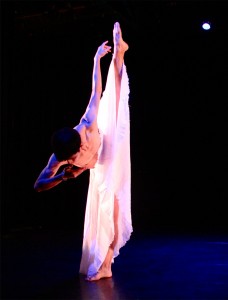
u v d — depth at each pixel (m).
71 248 4.46
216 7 5.70
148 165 6.98
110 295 2.52
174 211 6.98
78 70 6.75
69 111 6.93
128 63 6.52
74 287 2.74
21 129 6.91
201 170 6.79
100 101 3.04
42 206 7.16
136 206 7.09
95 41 6.48
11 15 5.92
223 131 6.55
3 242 5.12
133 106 6.74
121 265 3.44
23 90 6.83
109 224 2.86
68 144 2.42
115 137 2.89
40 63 6.80
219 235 5.09
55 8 6.18
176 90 6.58
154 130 6.80
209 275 2.98
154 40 6.30
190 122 6.66
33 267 3.47
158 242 4.69
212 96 6.47
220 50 6.20
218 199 6.79
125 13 5.95
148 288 2.65
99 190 2.88
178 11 5.84
